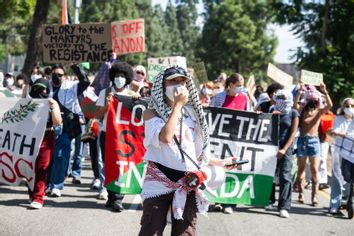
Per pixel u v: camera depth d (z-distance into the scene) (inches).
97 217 289.9
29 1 831.7
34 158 303.1
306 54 1211.2
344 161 340.8
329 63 1168.8
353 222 326.6
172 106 162.6
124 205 324.8
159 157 161.6
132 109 308.8
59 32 418.3
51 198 332.8
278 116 327.6
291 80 459.2
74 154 392.2
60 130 336.5
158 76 163.0
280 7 1242.0
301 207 363.9
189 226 161.6
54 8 1854.1
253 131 328.5
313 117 370.3
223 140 327.0
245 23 2632.9
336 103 1166.3
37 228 261.3
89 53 414.0
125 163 306.0
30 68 628.4
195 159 164.4
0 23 1636.3
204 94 488.1
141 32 449.1
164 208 160.1
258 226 297.4
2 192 342.0
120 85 313.0
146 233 157.4
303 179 381.1
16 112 310.3
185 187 158.9
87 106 327.3
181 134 162.6
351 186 337.1
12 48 1914.4
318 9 1221.7
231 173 324.5
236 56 2667.3
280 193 328.2
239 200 323.9
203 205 163.6
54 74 342.0
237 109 341.1
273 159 326.6
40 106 306.2
